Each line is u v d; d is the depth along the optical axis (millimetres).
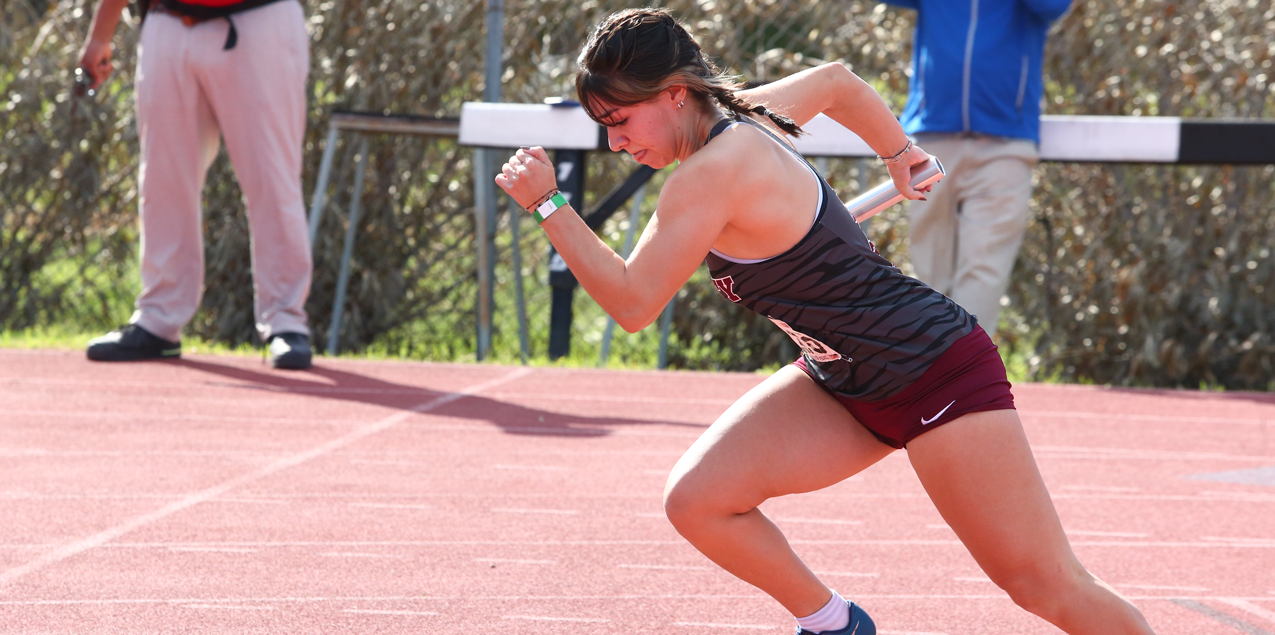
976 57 16734
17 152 21719
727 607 8125
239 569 8727
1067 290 20297
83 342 20125
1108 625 6082
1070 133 17672
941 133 17156
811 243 6145
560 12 21484
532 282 22297
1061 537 6129
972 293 17359
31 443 12719
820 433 6488
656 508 10758
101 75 17812
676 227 5969
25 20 22016
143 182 17734
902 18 20609
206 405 14969
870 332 6125
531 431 14000
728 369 20625
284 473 11688
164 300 18234
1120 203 19953
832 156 17734
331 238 21516
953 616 8094
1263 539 10250
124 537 9469
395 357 21156
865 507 11047
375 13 21266
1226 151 17156
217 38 16719
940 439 6062
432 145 21500
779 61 20438
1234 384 19891
